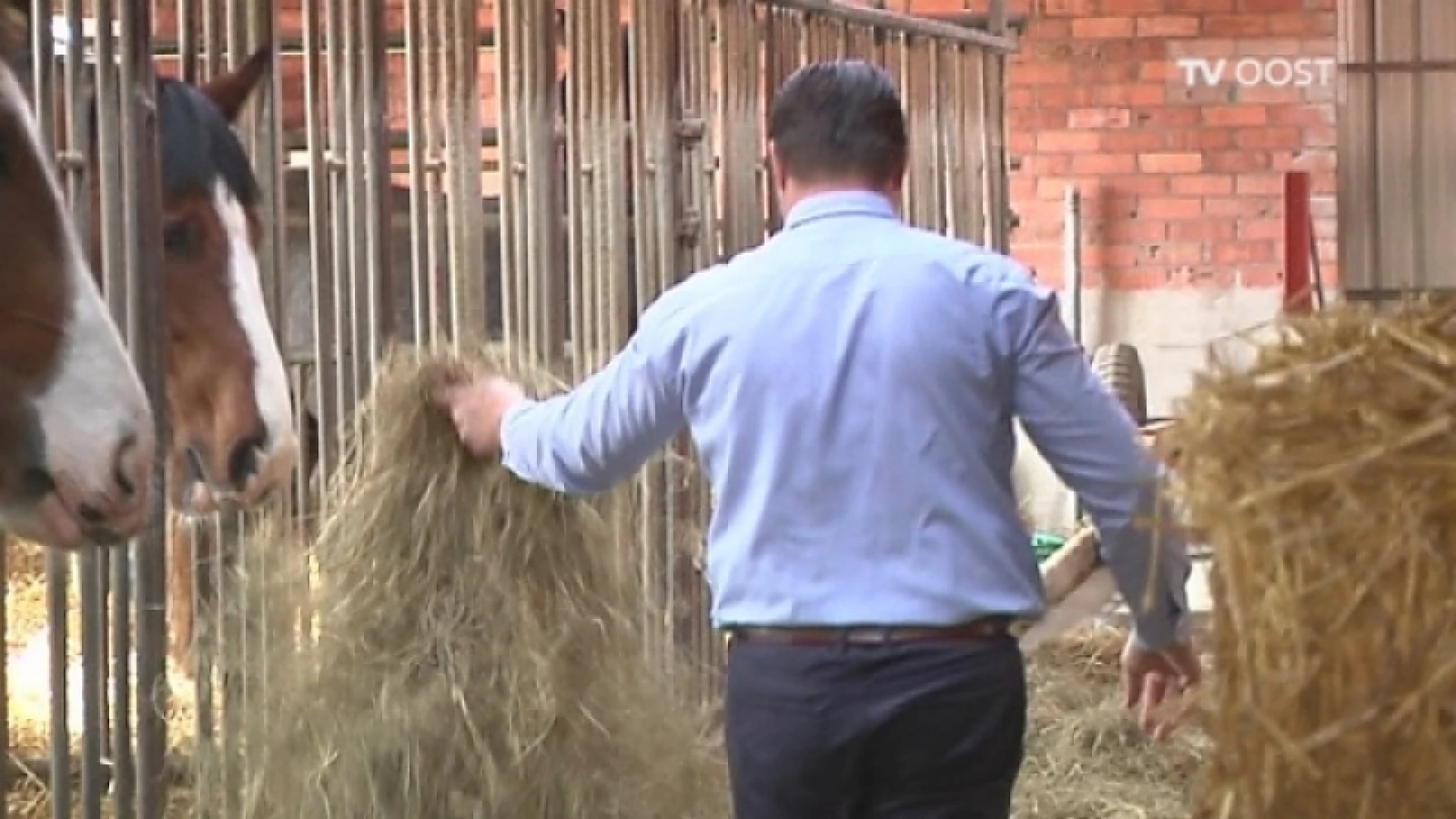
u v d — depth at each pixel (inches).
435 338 251.4
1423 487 129.9
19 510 193.9
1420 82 547.8
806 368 170.1
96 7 232.8
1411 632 129.9
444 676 210.1
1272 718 134.6
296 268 390.6
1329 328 140.1
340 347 279.3
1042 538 502.3
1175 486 142.1
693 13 371.6
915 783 170.6
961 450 168.9
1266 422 135.5
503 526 212.4
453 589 212.4
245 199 269.1
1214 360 144.0
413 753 209.3
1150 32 672.4
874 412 168.2
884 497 168.4
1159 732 175.5
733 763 175.5
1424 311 140.3
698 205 371.9
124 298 234.7
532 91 317.1
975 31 528.7
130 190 231.1
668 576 340.8
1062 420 168.9
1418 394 132.9
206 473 268.4
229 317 264.4
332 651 213.5
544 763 211.6
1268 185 670.5
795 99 176.2
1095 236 681.0
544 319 319.0
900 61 475.8
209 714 244.4
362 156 281.9
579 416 182.9
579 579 217.2
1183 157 674.8
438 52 297.6
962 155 521.0
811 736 169.6
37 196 188.7
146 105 231.5
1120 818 317.7
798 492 170.1
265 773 216.8
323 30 296.7
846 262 171.6
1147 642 175.3
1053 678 387.5
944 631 167.9
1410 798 131.4
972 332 168.9
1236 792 138.0
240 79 274.8
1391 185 552.4
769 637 171.8
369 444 219.3
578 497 213.8
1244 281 674.8
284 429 266.1
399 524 213.0
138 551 234.7
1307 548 132.6
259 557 230.7
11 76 188.5
